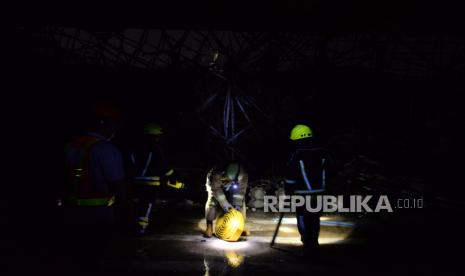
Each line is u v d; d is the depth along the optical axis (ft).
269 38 32.17
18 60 34.30
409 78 34.96
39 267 14.17
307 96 34.76
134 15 29.60
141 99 35.53
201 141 36.32
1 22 30.96
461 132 33.73
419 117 35.50
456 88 33.63
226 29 31.50
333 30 31.19
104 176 10.23
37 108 35.06
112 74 35.35
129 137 33.58
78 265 10.17
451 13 28.78
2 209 22.30
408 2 28.04
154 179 19.74
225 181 19.62
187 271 14.92
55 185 26.71
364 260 16.67
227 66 33.32
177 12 29.25
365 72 34.91
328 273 15.06
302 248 18.35
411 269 15.61
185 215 25.05
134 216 10.82
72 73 35.35
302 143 17.20
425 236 20.59
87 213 10.18
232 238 18.70
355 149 36.52
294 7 28.73
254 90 34.81
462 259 16.89
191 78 34.96
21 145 33.01
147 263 15.62
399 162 34.50
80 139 10.57
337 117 36.70
